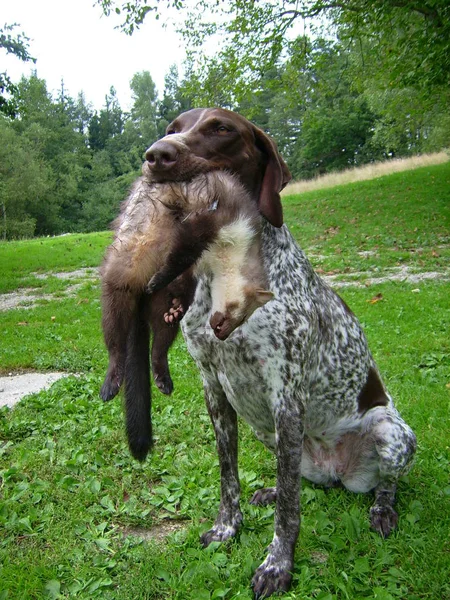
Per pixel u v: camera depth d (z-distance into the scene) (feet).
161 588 3.08
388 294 10.59
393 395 5.73
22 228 60.08
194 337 3.28
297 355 3.16
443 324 8.33
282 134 69.82
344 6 16.02
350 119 56.90
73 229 68.44
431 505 3.71
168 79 87.15
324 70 20.06
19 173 61.26
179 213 2.80
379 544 3.37
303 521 3.63
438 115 30.30
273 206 3.20
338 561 3.22
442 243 15.88
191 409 5.55
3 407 5.72
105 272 2.98
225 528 3.52
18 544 3.51
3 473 4.32
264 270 3.12
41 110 74.95
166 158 2.81
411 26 17.28
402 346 7.30
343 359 3.63
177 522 3.80
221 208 2.82
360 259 14.61
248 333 3.08
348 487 3.92
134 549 3.39
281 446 3.17
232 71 18.66
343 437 3.80
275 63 18.63
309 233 19.36
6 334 9.53
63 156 72.79
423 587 2.99
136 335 3.32
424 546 3.28
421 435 4.76
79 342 8.56
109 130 90.53
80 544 3.49
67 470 4.40
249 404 3.34
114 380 2.91
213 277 2.97
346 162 60.70
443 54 14.38
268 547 3.24
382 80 21.07
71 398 5.95
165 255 2.80
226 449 3.52
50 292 14.23
